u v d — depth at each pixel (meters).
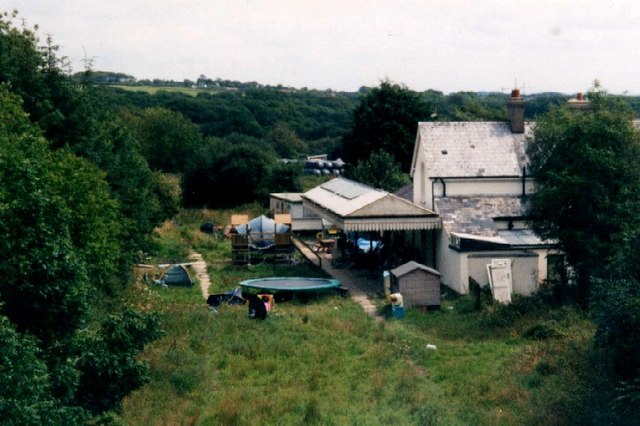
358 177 65.06
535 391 22.45
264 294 37.16
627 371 19.50
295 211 61.22
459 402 22.17
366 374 25.34
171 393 23.11
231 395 23.14
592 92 35.28
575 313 30.11
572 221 33.22
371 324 32.34
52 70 35.97
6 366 13.22
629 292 19.58
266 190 77.06
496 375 24.50
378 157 65.25
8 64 34.31
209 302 36.38
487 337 29.73
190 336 29.55
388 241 48.62
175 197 65.81
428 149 42.78
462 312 34.53
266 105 145.75
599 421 18.92
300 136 137.25
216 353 27.89
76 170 26.52
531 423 19.84
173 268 41.97
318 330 31.31
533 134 42.16
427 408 21.14
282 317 33.69
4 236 16.27
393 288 36.75
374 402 22.48
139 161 42.84
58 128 35.53
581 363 23.17
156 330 17.67
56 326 16.94
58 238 17.08
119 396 16.89
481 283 38.00
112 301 31.91
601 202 32.03
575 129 33.88
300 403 22.44
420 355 27.20
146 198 41.06
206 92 176.25
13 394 13.06
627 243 21.95
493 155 42.78
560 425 19.45
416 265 35.91
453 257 39.16
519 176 41.91
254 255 49.84
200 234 60.81
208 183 77.19
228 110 132.50
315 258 50.72
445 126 44.22
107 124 40.50
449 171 41.78
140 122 97.62
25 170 17.34
